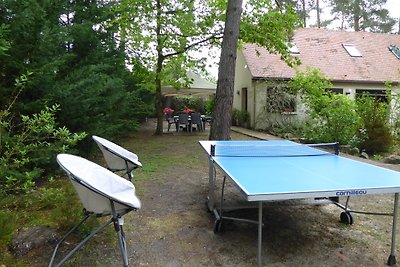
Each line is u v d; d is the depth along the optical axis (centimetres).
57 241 283
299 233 328
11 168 356
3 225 264
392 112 961
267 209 396
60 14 541
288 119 1274
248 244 302
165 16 1068
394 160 746
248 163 341
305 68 1354
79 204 324
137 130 1293
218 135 716
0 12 386
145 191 463
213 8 1055
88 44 624
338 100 1012
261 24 1020
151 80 1114
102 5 706
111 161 370
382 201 433
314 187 234
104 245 288
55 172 494
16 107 412
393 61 1530
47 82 442
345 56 1520
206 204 408
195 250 288
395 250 289
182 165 647
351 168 313
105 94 641
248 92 1441
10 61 400
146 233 320
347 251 289
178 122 1309
